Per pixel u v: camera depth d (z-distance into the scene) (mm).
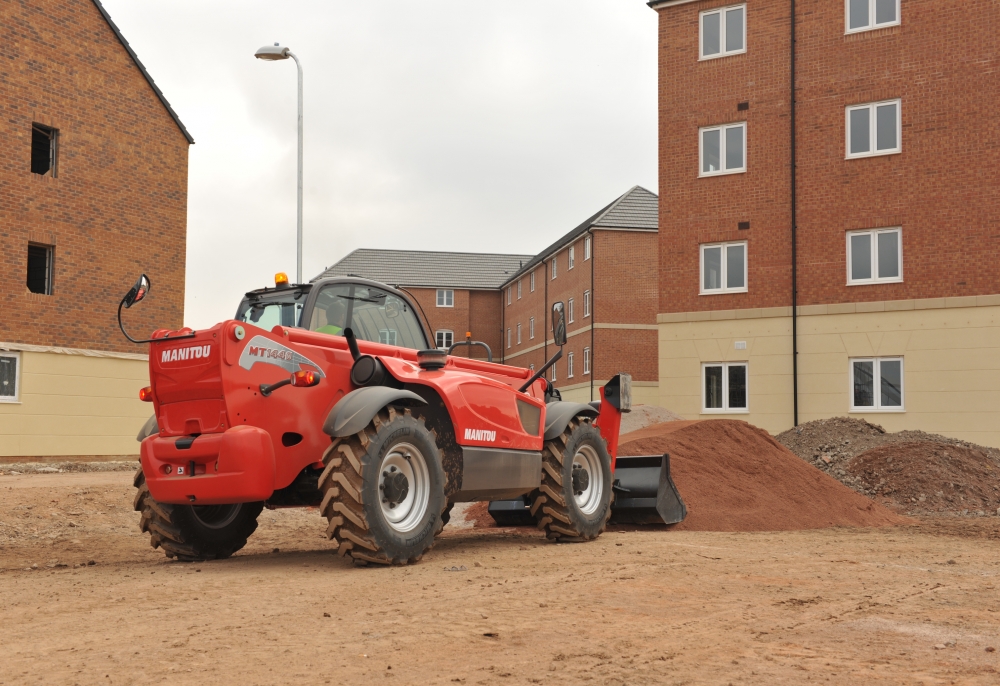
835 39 23891
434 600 5562
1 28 20562
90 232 22203
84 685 3820
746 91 24812
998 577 6801
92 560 8312
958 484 14820
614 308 45438
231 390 6879
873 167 23281
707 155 25344
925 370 22375
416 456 7348
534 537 9562
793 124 24219
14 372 20578
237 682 3836
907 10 23078
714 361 24688
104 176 22578
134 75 23375
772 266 24250
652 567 6938
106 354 22234
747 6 24906
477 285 65688
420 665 4070
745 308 24438
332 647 4398
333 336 7707
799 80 24250
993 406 21656
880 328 22891
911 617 5172
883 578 6609
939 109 22625
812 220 23891
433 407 7836
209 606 5477
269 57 20109
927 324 22406
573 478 9047
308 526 11758
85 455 21656
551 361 8961
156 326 23531
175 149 24344
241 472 6738
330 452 6984
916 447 15984
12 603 5738
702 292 24984
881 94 23266
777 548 8539
